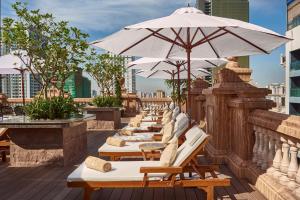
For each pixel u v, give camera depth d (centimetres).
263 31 466
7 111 1470
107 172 429
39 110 733
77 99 2117
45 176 603
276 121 444
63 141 684
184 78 1552
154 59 1062
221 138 680
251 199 455
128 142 664
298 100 5588
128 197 470
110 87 1958
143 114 1351
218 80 710
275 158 468
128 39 629
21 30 871
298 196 382
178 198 463
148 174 427
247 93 583
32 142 688
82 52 950
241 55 706
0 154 788
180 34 690
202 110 1016
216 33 641
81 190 513
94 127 1388
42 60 907
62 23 912
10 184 550
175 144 429
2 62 1054
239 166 569
